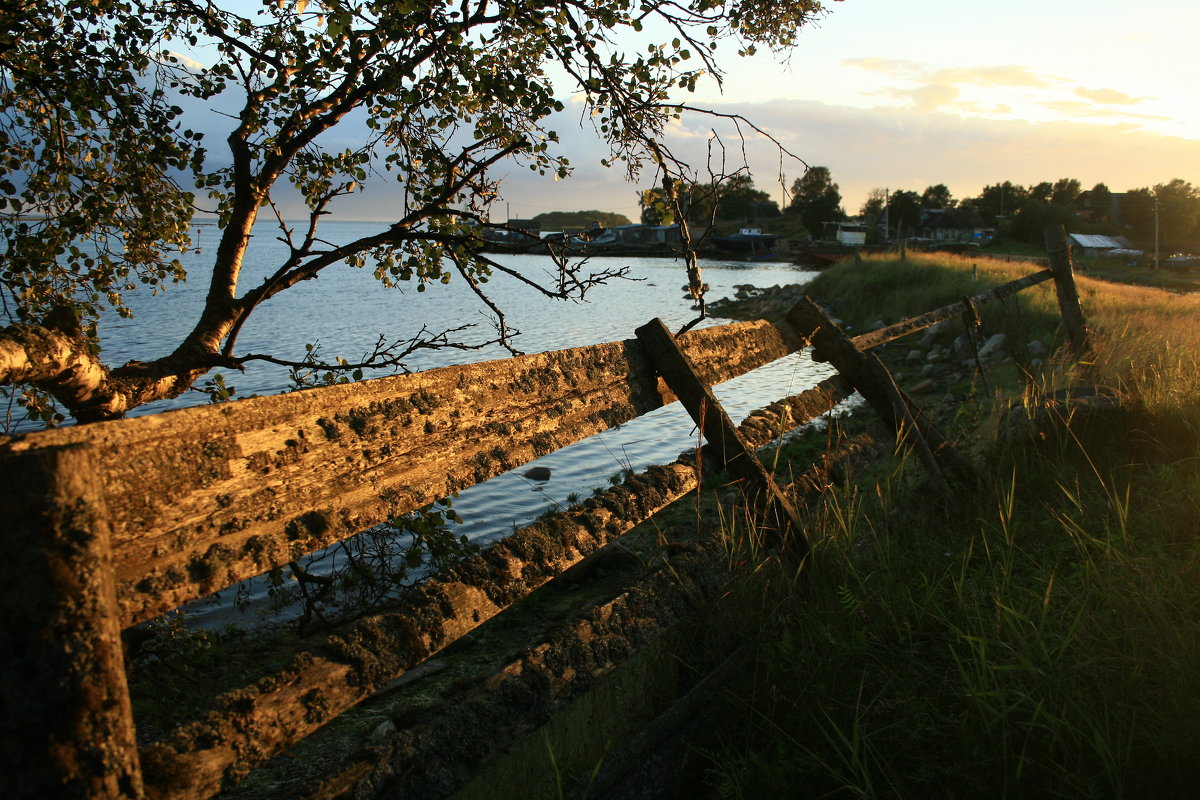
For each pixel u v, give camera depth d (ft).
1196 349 20.93
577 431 7.91
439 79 14.49
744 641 8.99
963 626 8.84
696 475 9.21
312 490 5.27
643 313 124.16
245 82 14.76
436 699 15.06
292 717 4.87
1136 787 6.64
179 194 15.08
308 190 16.35
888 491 11.91
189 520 4.54
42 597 3.55
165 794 4.15
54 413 13.51
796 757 7.54
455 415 6.57
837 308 88.33
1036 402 16.08
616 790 7.49
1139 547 10.40
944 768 7.06
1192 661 7.62
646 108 14.67
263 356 14.44
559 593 20.72
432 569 16.10
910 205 380.37
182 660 14.26
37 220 14.33
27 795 3.53
